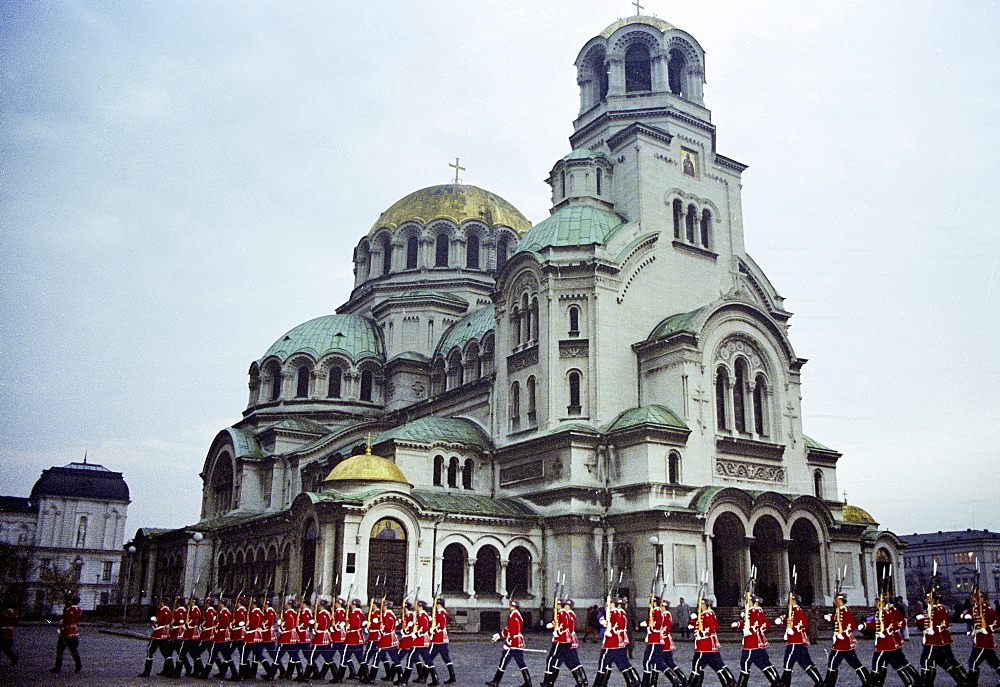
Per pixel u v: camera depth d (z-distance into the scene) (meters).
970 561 132.00
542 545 54.06
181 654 29.77
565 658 25.56
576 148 70.62
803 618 24.39
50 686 26.03
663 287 61.16
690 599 49.31
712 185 66.81
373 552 48.62
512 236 87.06
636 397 57.78
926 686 23.61
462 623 50.19
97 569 108.69
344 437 71.56
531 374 59.00
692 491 52.97
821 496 66.19
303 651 29.17
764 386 60.44
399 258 85.19
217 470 79.44
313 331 81.88
